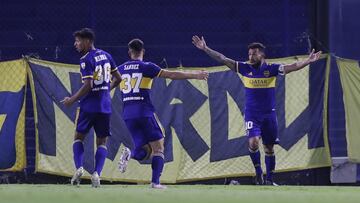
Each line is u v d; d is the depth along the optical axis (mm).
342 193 21953
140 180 37438
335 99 39406
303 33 40688
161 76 27875
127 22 40625
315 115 38656
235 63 34375
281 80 38562
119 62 40469
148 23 40688
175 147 37875
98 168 29125
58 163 37438
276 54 40719
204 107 38250
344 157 39125
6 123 37188
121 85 28297
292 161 38375
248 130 34375
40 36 40281
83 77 28500
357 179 39156
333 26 40281
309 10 40719
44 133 37406
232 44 40781
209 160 38062
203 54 40688
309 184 39219
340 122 39406
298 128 38500
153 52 40594
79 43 28703
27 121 38750
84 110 28906
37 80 37562
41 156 37375
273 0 40812
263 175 37875
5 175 38250
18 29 40188
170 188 28000
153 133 27906
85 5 40469
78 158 29141
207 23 40719
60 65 37750
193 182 38219
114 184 37188
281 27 40781
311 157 38469
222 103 38312
